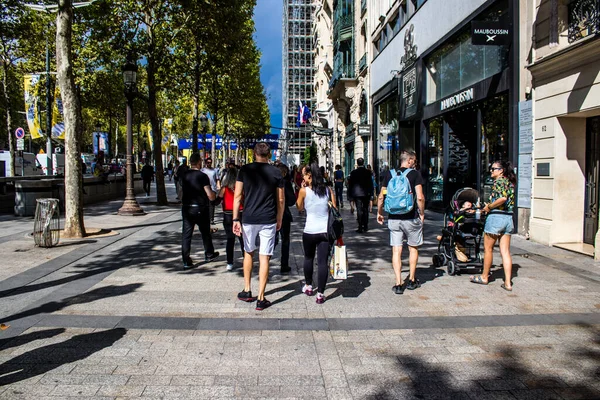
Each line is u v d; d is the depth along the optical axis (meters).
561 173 8.96
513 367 3.79
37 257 7.95
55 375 3.62
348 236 10.74
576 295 5.81
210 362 3.87
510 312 5.18
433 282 6.48
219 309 5.26
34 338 4.36
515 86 10.23
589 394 3.35
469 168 13.30
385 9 21.97
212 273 7.00
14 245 9.06
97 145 33.12
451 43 14.34
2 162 32.59
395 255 5.93
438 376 3.64
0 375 3.61
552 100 8.97
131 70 14.78
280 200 5.34
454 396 3.33
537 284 6.34
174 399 3.27
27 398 3.26
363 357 3.99
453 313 5.15
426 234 10.95
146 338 4.38
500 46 11.22
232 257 7.24
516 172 10.23
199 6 18.09
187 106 35.22
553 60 8.69
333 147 38.78
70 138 9.89
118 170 34.00
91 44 21.94
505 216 6.02
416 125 17.84
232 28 19.62
